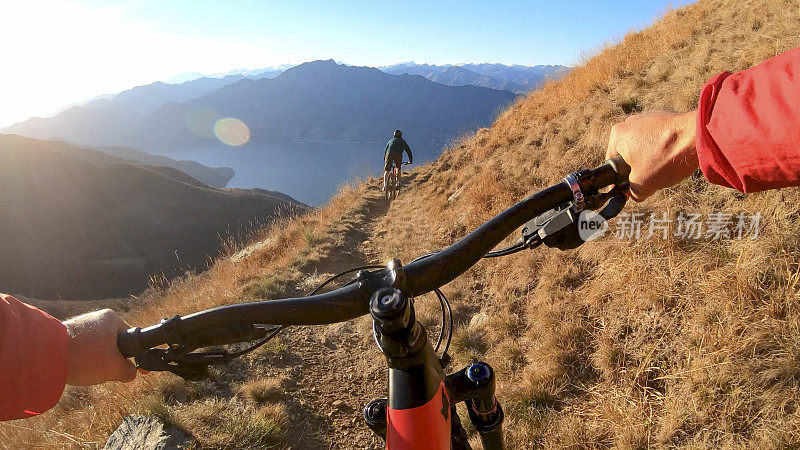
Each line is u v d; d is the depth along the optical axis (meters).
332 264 8.60
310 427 4.21
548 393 3.65
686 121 0.92
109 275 118.62
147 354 0.95
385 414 1.35
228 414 4.04
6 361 0.76
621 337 3.72
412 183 14.84
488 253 1.20
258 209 162.50
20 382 0.78
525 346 4.36
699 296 3.47
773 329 2.93
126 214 142.50
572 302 4.36
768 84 0.75
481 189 8.49
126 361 0.97
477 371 1.36
